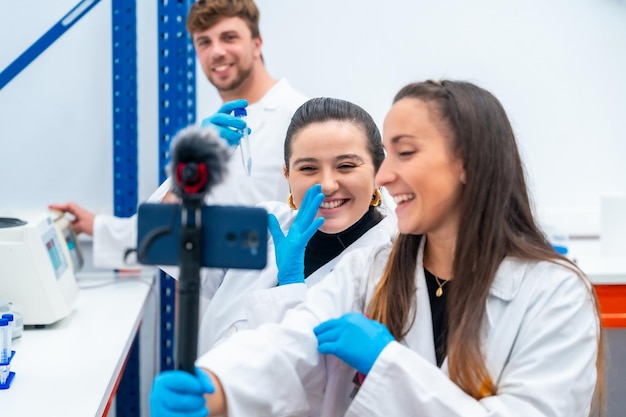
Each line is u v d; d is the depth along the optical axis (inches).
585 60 110.7
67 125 106.0
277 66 109.5
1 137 105.0
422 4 109.2
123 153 101.4
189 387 34.2
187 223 31.9
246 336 43.8
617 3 109.4
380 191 60.8
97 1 89.0
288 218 65.0
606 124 111.8
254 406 42.0
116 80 100.7
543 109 111.3
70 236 95.1
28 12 103.1
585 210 110.9
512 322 42.3
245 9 92.4
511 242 43.5
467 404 40.6
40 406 51.3
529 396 40.0
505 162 43.0
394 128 43.0
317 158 56.0
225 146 32.4
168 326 101.4
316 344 45.1
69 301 77.4
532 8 109.7
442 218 43.8
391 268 46.9
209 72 94.5
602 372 45.7
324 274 58.7
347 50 109.5
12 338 67.7
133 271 99.9
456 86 43.6
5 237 71.1
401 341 45.5
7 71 86.2
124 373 101.7
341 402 47.0
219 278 68.8
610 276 86.7
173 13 96.5
